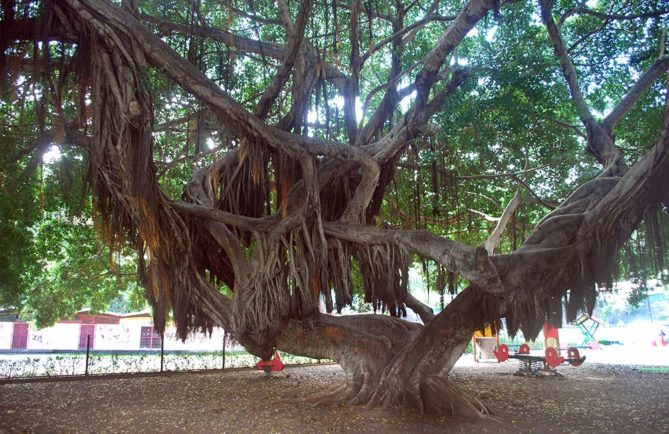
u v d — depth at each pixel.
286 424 7.62
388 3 11.17
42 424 7.63
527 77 8.55
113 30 6.96
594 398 10.50
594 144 9.30
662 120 10.55
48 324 18.44
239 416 8.25
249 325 8.71
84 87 7.34
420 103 9.23
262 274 8.64
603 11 12.23
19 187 11.95
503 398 10.41
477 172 13.56
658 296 48.25
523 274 7.26
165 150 13.47
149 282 8.98
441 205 13.00
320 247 8.59
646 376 14.94
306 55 9.98
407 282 8.48
